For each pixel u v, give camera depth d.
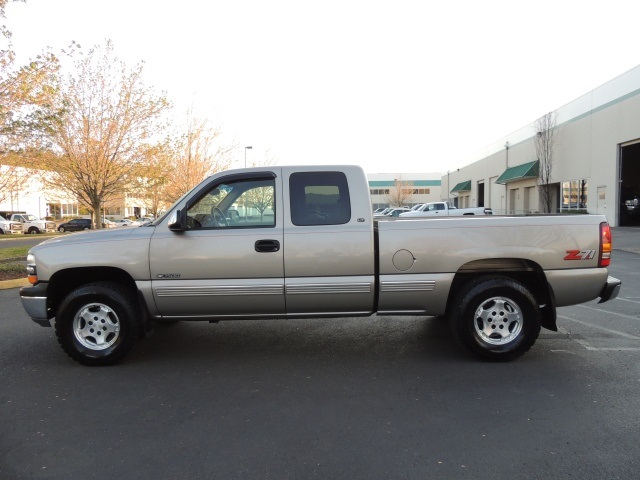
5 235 35.84
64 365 4.95
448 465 2.95
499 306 4.82
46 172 19.47
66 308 4.79
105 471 2.92
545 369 4.66
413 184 88.31
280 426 3.51
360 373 4.63
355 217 4.77
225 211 4.88
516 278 5.12
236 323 6.67
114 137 18.34
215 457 3.08
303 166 4.89
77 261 4.72
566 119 30.36
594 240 4.76
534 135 34.44
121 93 18.30
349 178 4.85
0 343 5.80
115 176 18.89
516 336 4.80
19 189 19.62
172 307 4.79
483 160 47.41
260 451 3.15
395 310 4.89
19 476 2.87
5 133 12.38
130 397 4.09
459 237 4.73
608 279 4.95
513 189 39.66
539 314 4.76
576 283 4.76
